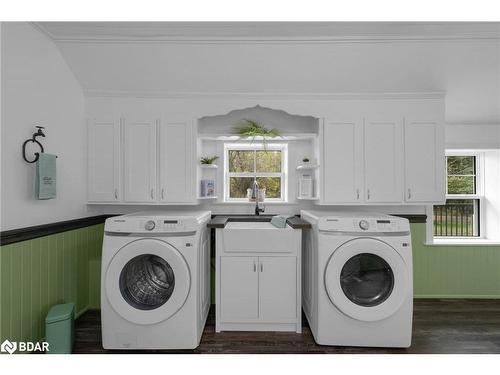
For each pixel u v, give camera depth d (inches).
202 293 91.8
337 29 90.0
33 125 83.4
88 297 110.9
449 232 132.1
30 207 81.6
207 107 111.0
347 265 85.7
